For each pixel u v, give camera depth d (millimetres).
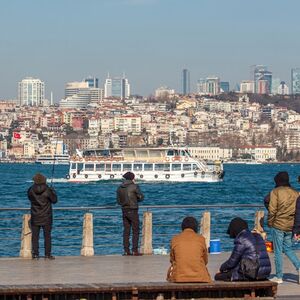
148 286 28797
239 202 170375
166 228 81875
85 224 42438
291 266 38562
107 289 28562
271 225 34125
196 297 29312
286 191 33969
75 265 38438
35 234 40625
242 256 29719
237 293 29531
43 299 28531
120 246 61688
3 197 180250
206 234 44000
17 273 35812
